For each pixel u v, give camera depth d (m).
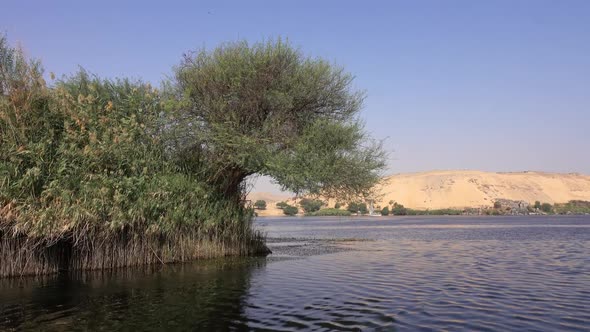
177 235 22.05
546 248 31.95
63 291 14.61
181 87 24.55
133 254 20.17
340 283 16.41
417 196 180.12
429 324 10.78
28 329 10.38
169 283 16.14
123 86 21.62
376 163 23.95
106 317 11.43
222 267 20.42
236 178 25.12
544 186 194.12
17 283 15.92
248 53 23.86
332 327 10.50
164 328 10.48
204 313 11.83
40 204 16.39
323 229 61.97
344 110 25.89
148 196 19.30
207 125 23.30
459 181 181.88
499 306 12.70
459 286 15.91
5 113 16.03
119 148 18.59
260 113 24.31
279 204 163.12
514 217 132.25
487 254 27.66
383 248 31.97
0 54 16.91
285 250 30.11
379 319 11.22
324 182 22.92
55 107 17.53
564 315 11.69
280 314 11.72
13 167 15.84
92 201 17.19
